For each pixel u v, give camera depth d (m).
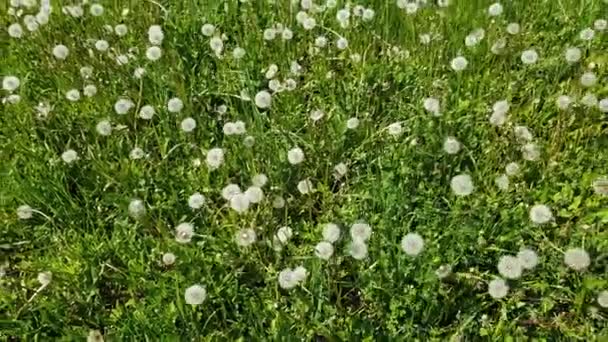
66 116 1.35
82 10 1.56
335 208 1.17
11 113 1.36
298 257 1.04
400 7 1.48
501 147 1.21
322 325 0.98
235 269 1.07
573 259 0.98
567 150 1.21
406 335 0.96
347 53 1.46
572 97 1.30
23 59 1.51
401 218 1.12
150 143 1.31
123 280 1.08
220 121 1.35
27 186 1.21
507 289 0.96
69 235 1.16
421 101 1.31
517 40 1.42
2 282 1.09
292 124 1.31
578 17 1.48
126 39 1.53
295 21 1.54
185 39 1.54
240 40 1.51
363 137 1.27
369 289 1.03
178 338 0.98
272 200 1.16
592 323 0.99
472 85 1.35
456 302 1.01
